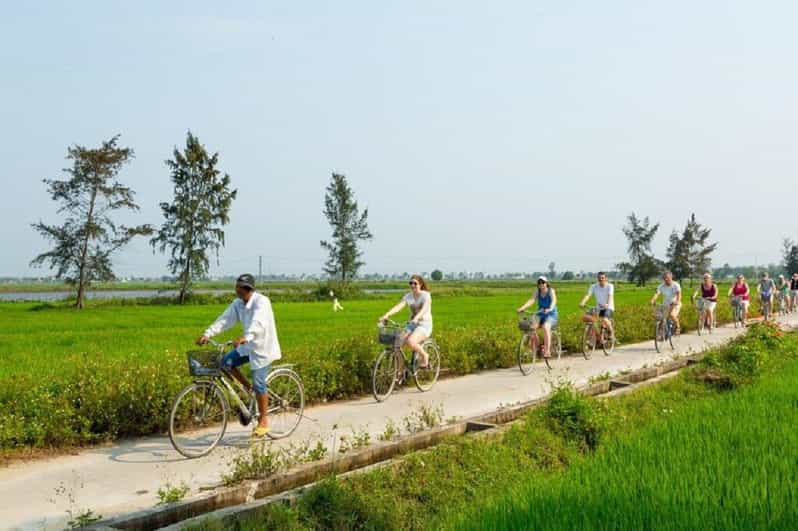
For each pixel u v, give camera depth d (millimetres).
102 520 5539
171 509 5598
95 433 9148
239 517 5395
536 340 15953
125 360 12773
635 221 93500
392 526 5773
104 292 125812
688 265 88812
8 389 9758
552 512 5383
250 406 8938
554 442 8156
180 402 8359
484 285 122875
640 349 20594
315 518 5547
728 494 5734
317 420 10406
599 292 18750
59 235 53469
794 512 5227
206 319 33469
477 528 5156
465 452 7250
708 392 12148
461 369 15562
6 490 6898
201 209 64312
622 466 6785
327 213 82500
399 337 12148
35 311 44906
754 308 36719
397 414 10867
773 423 8562
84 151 53781
